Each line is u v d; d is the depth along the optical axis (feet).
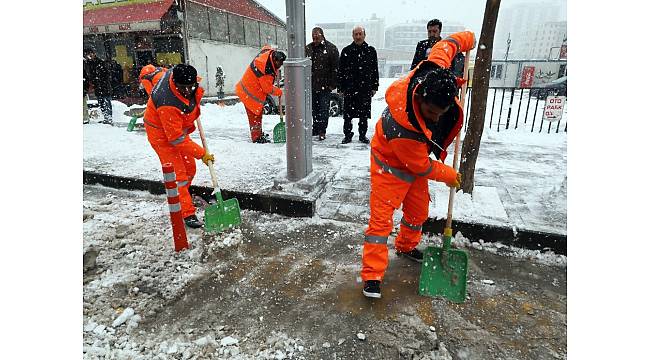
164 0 56.44
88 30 59.93
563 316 8.38
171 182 10.36
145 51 59.36
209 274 9.96
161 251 10.96
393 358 7.23
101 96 31.50
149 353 7.36
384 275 9.87
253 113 22.38
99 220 13.08
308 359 7.21
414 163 7.97
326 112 23.53
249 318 8.35
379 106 44.32
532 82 62.23
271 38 81.00
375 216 8.70
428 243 11.41
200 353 7.30
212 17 62.44
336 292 9.18
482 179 16.19
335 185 15.66
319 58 22.03
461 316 8.36
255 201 13.74
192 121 12.35
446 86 6.83
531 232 10.81
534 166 18.30
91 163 18.69
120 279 9.65
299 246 11.37
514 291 9.25
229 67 67.36
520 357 7.27
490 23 11.37
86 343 7.58
